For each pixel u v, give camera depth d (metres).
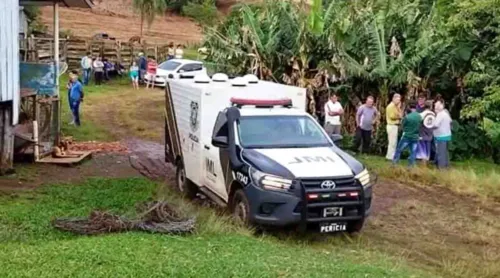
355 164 10.23
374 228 11.34
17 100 14.20
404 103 18.97
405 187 14.58
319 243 10.03
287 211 9.64
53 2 17.41
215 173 11.23
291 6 21.08
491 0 18.23
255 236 9.88
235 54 21.17
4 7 13.58
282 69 20.53
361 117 18.19
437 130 16.56
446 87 19.62
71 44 36.03
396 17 19.84
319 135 11.09
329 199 9.71
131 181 13.33
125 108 26.08
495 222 12.09
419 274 8.63
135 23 50.56
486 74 18.23
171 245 8.43
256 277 7.30
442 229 11.52
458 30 18.92
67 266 7.32
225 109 11.30
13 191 12.30
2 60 13.55
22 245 8.44
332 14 19.88
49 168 14.80
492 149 18.92
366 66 19.22
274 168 9.84
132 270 7.23
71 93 21.17
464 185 14.62
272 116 11.15
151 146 18.42
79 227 9.36
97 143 18.34
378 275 8.01
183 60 33.97
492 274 9.23
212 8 49.50
